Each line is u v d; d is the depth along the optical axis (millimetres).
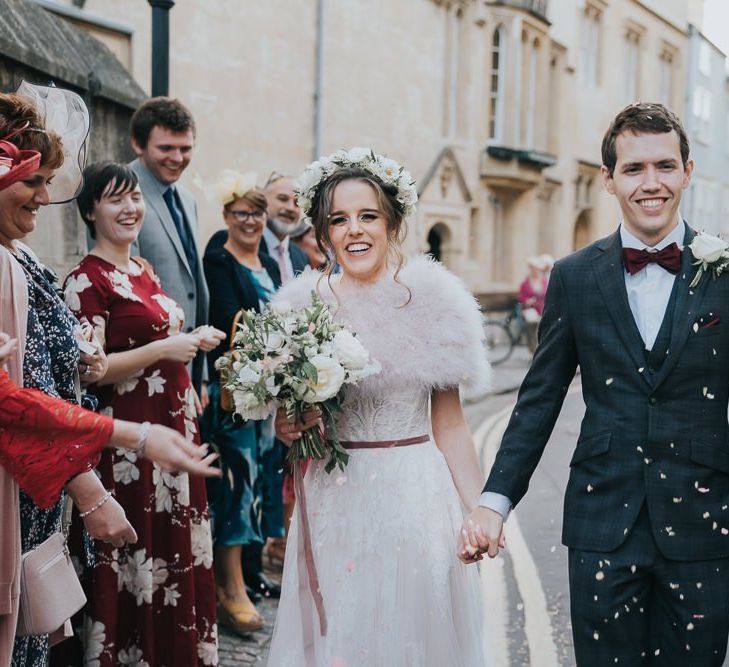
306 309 2738
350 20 15203
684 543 2527
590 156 26922
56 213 5012
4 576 2211
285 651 2801
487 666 2939
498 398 12555
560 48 24000
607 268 2674
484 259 21500
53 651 3250
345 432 2861
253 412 2758
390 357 2811
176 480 3439
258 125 12719
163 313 3543
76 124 2879
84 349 2912
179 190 4445
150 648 3367
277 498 4871
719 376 2568
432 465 2881
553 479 7387
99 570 3207
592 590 2580
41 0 7199
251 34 12391
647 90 29109
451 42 19562
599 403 2676
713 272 2584
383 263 2988
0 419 2178
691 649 2549
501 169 21203
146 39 9578
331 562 2795
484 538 2688
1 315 2287
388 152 17078
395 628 2719
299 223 6137
